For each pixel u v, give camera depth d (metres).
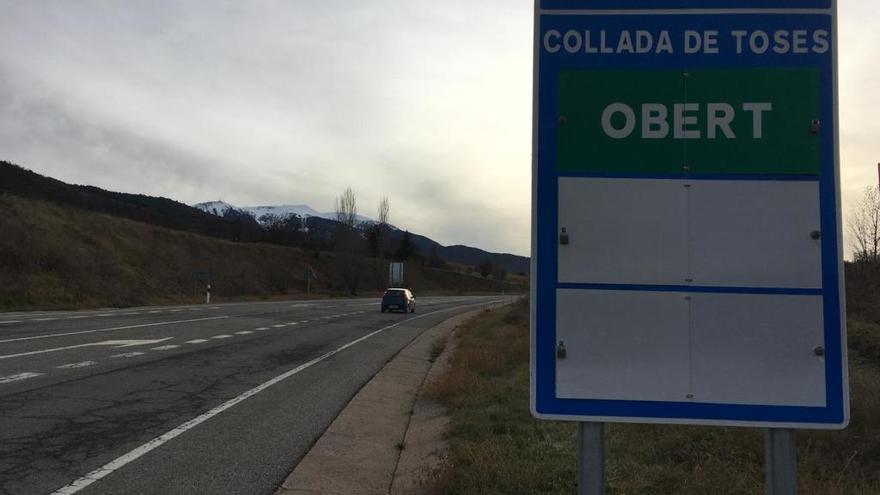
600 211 3.07
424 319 33.50
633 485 5.11
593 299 3.04
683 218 3.04
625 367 3.02
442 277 110.19
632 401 3.00
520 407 8.29
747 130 3.06
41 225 41.69
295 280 71.12
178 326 21.03
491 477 5.27
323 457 6.76
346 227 82.62
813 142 3.03
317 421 8.38
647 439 6.34
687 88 3.09
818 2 3.08
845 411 2.93
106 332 17.88
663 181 3.06
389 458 6.93
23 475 5.81
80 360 12.38
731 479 5.00
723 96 3.08
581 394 3.02
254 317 27.64
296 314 31.72
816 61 3.06
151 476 5.91
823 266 2.99
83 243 44.31
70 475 5.85
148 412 8.45
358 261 81.06
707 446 5.89
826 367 2.95
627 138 3.09
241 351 15.27
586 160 3.09
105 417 8.07
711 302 3.01
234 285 58.09
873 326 12.17
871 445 5.63
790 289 2.99
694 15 3.12
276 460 6.56
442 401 9.55
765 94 3.06
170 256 54.03
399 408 9.69
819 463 5.38
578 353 3.03
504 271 136.88
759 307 2.99
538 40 3.16
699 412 2.98
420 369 14.19
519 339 16.45
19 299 30.45
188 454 6.64
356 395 10.38
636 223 3.05
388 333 23.27
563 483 5.20
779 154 3.04
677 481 5.14
